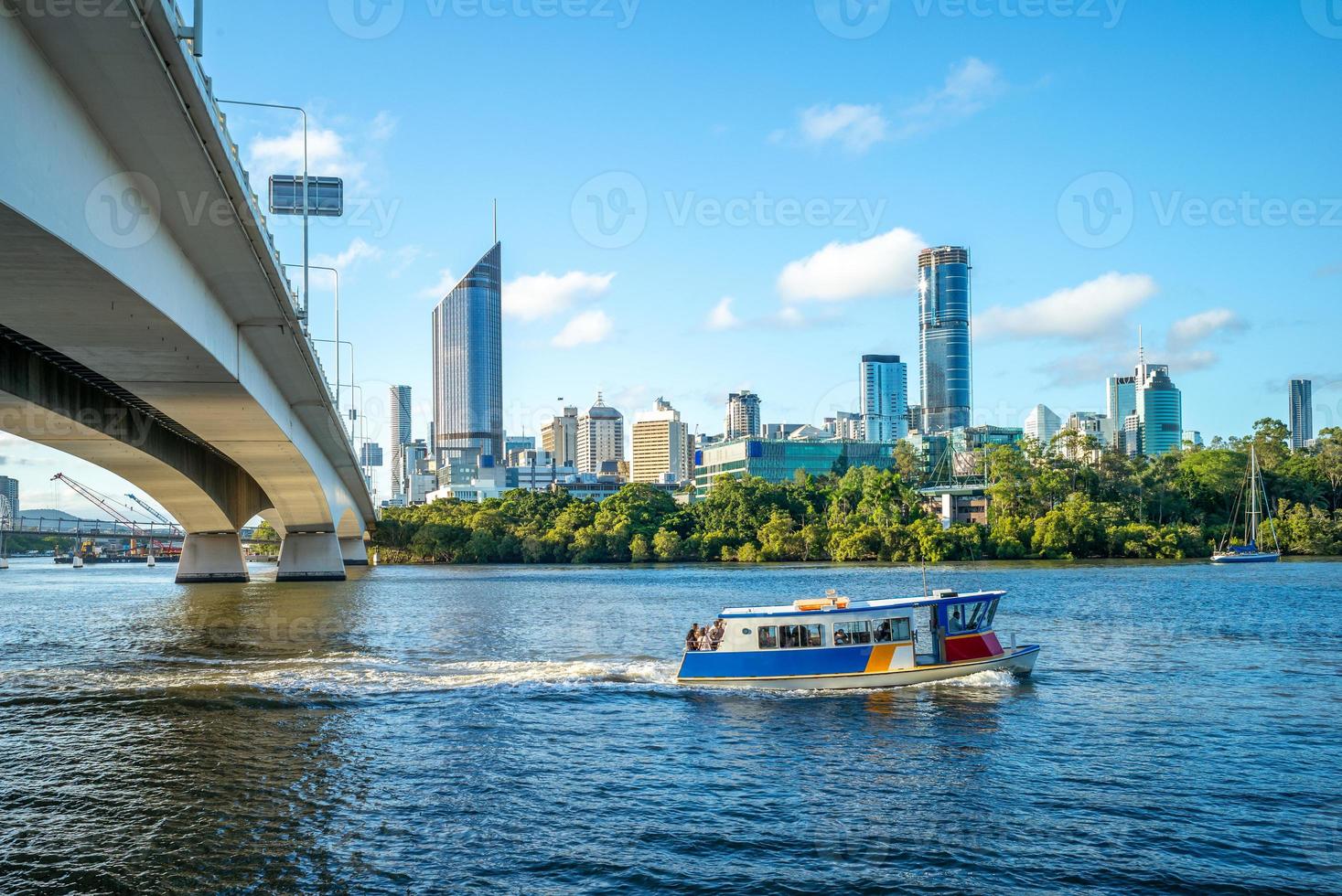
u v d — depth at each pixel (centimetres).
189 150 3212
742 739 3366
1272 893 2156
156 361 4678
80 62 2673
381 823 2572
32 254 2908
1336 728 3509
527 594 9812
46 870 2273
